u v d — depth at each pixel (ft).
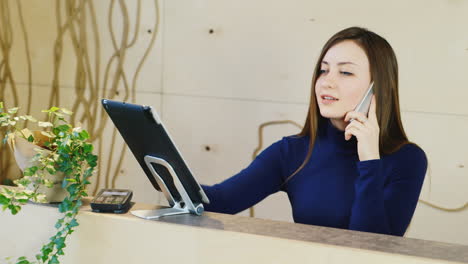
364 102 5.77
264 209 10.28
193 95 10.46
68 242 4.84
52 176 4.92
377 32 9.29
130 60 10.74
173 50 10.49
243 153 10.26
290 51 9.79
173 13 10.41
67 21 10.98
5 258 4.97
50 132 5.13
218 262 4.28
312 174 6.22
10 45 11.31
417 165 5.81
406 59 9.19
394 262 3.72
